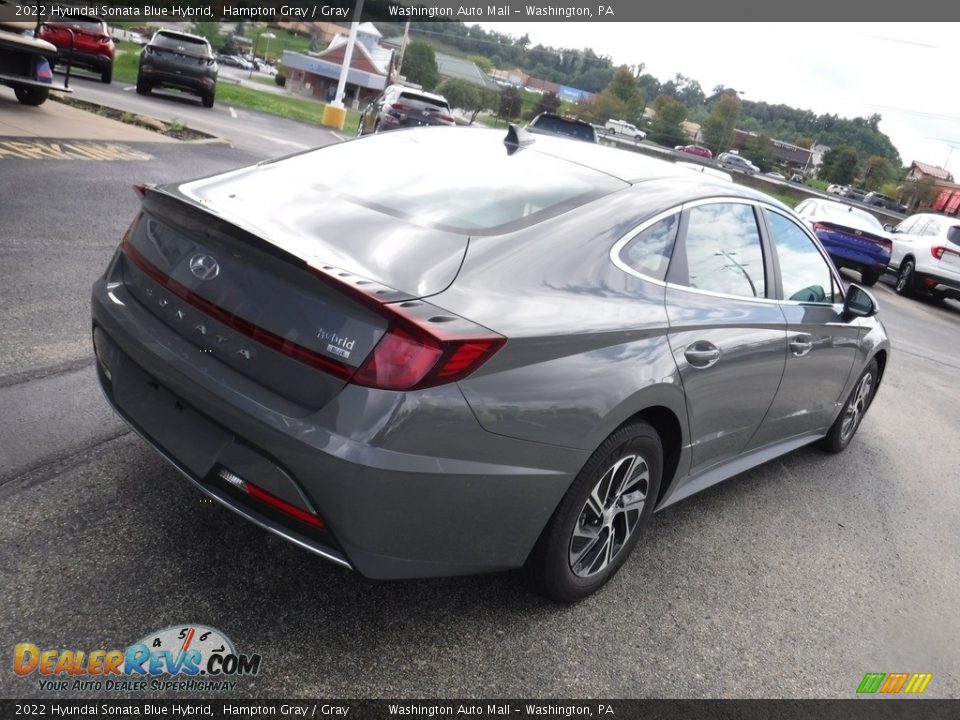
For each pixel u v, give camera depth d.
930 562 3.68
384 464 1.95
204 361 2.16
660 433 2.86
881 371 4.94
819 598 3.13
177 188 2.64
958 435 5.93
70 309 4.24
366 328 1.97
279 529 2.10
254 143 13.34
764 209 3.46
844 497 4.25
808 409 4.02
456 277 2.18
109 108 12.20
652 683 2.41
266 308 2.08
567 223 2.51
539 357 2.17
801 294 3.69
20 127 8.81
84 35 17.89
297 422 1.97
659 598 2.88
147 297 2.39
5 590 2.18
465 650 2.37
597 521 2.59
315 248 2.17
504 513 2.23
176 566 2.43
